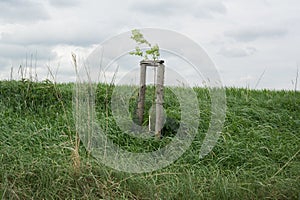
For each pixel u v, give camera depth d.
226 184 5.82
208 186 5.92
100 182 5.63
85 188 5.48
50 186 5.46
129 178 5.86
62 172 5.80
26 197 5.36
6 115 8.52
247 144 7.57
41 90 9.49
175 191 5.71
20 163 5.84
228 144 7.61
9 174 5.62
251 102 10.13
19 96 9.26
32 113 8.80
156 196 5.56
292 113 9.48
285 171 6.56
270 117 9.22
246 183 5.94
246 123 8.71
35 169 5.79
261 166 6.73
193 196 5.56
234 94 11.03
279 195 5.78
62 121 8.28
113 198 5.48
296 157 7.21
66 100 9.46
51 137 7.55
